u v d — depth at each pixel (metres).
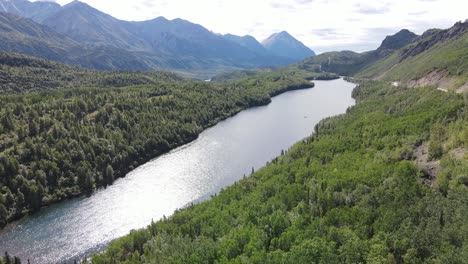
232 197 100.56
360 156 111.25
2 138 133.25
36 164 125.44
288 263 62.34
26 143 131.75
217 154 165.25
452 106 119.69
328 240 67.56
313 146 133.25
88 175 130.25
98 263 76.44
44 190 119.44
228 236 75.25
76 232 100.69
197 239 77.00
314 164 111.50
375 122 145.12
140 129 175.25
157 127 180.38
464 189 69.50
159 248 77.00
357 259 60.69
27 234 100.06
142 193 125.12
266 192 96.31
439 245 59.38
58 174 126.81
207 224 83.62
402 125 124.31
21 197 112.50
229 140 187.75
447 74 188.50
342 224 73.62
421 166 88.69
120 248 81.38
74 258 88.75
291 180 104.06
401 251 60.81
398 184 81.00
